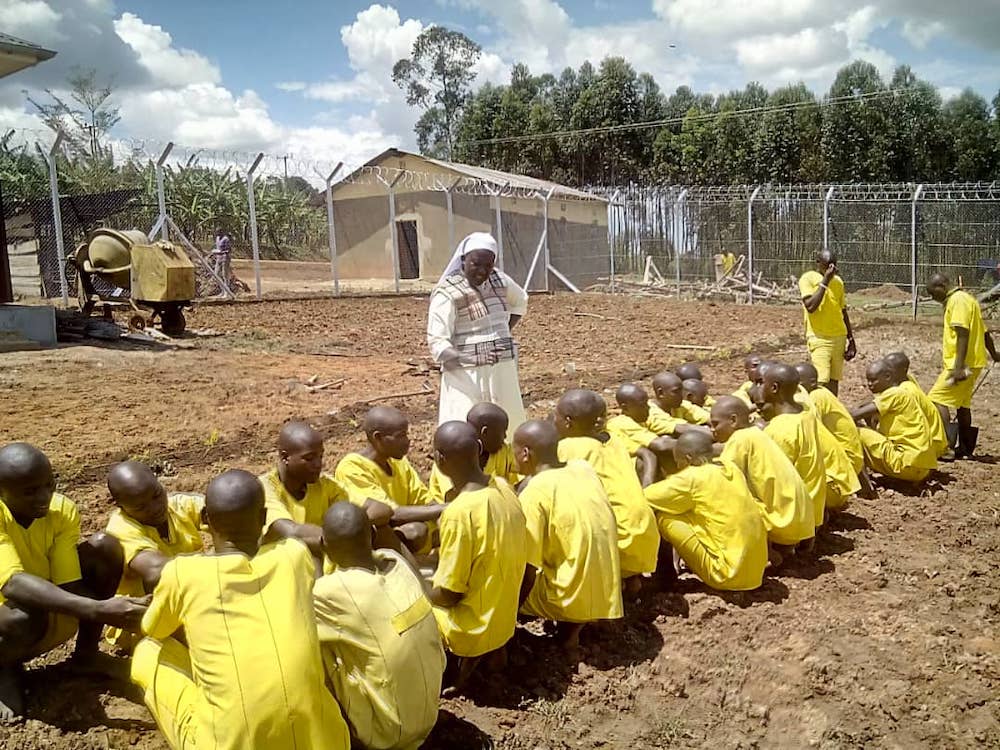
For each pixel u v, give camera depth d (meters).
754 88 40.75
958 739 3.84
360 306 20.53
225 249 22.94
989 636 4.77
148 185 30.59
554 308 21.88
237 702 3.06
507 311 6.61
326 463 7.86
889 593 5.33
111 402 9.99
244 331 16.17
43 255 19.88
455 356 6.12
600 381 11.97
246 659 3.09
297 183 37.81
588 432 5.30
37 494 3.73
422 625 3.51
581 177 48.28
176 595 3.22
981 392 11.23
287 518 4.24
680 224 26.58
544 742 3.83
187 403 10.04
